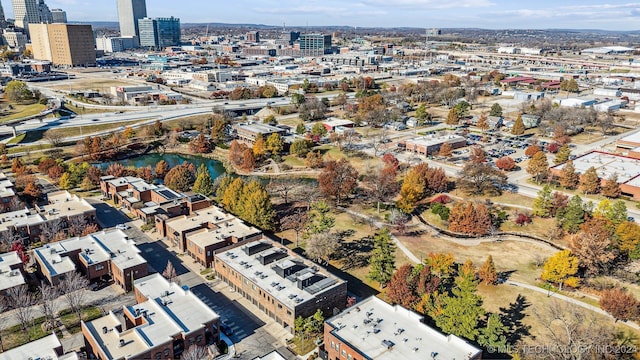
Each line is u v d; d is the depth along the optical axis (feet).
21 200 569.64
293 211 574.97
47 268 393.29
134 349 287.28
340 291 366.63
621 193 590.96
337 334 299.58
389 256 403.54
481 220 493.77
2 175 622.95
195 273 424.87
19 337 331.16
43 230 467.93
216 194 599.98
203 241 442.91
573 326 329.72
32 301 375.25
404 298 346.95
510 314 358.84
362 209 579.48
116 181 613.11
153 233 505.25
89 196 617.21
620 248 433.07
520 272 424.87
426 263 408.87
